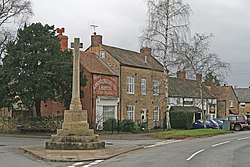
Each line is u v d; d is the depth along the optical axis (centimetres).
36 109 4309
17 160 2031
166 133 3891
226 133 4528
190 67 5059
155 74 5678
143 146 2823
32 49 4022
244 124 5622
